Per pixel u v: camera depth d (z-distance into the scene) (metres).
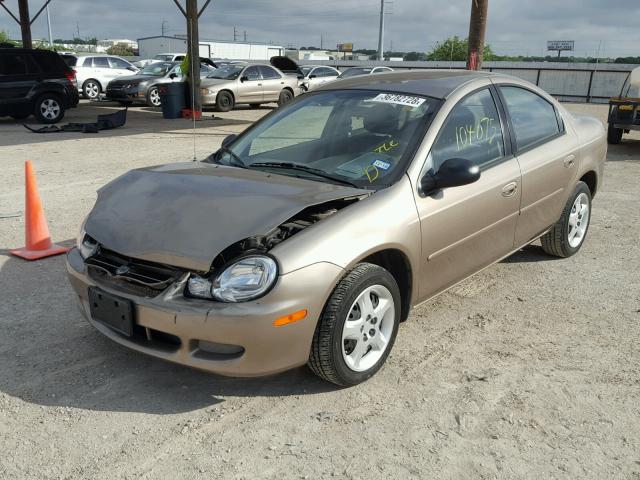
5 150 10.84
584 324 4.15
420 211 3.45
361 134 3.84
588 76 31.22
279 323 2.84
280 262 2.86
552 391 3.31
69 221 6.37
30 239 5.27
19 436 2.87
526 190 4.35
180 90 17.16
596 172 5.41
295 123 4.20
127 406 3.13
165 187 3.46
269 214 2.98
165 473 2.63
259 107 21.83
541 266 5.25
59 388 3.27
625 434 2.94
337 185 3.43
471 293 4.66
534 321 4.19
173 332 2.89
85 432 2.91
